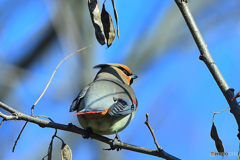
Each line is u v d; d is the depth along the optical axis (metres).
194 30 7.33
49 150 7.75
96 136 8.51
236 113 6.91
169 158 7.42
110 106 8.50
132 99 9.03
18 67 13.86
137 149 7.83
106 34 7.57
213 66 7.19
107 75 9.94
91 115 8.43
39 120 7.95
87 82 14.55
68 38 14.64
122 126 8.84
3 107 7.79
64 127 8.20
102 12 7.63
